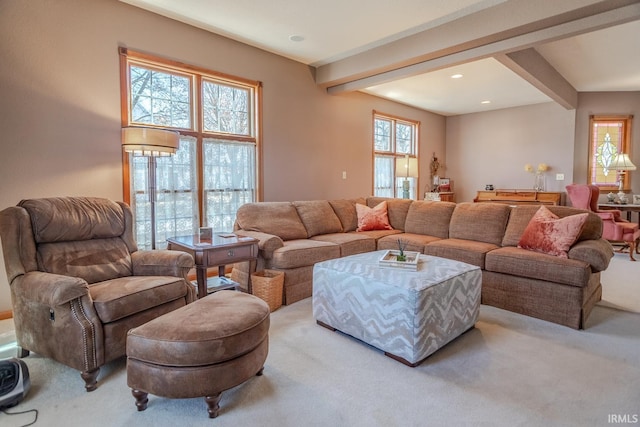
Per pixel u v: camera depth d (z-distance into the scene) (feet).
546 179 22.86
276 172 15.58
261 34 13.04
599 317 9.58
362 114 19.80
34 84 9.49
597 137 21.77
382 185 21.91
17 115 9.28
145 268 8.61
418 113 24.34
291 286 10.92
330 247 11.94
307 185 16.96
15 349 7.84
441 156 26.76
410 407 5.85
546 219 10.49
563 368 7.02
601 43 13.96
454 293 7.82
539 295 9.47
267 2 10.66
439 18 11.63
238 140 14.28
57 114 9.88
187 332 5.52
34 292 6.51
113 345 6.66
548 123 22.62
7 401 5.77
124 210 9.16
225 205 14.02
